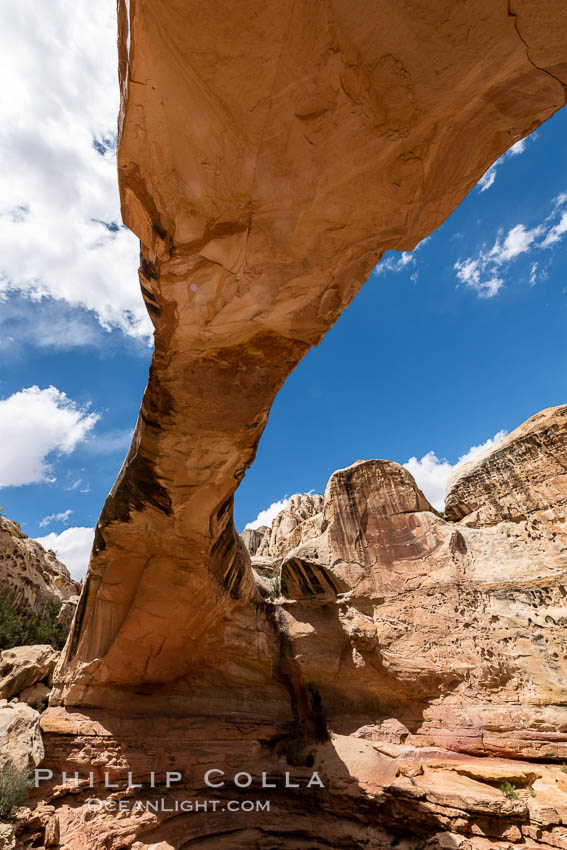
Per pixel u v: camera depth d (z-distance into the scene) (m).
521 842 10.43
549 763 12.81
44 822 10.65
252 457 11.49
